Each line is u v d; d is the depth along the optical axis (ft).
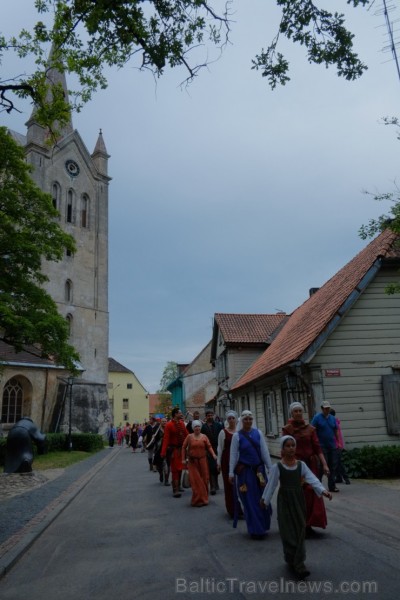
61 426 122.83
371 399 45.98
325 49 23.75
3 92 30.71
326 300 59.16
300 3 22.76
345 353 46.75
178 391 186.29
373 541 20.49
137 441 110.11
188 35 25.41
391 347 47.14
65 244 73.31
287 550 16.97
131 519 28.99
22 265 68.54
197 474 32.63
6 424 114.73
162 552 20.97
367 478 39.52
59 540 24.34
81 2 25.22
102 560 20.34
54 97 32.68
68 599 15.98
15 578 18.52
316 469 22.90
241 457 23.58
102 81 30.45
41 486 45.47
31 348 122.93
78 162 183.42
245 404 81.15
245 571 17.54
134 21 24.89
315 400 45.62
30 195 69.62
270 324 96.78
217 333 103.86
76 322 168.04
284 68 25.00
